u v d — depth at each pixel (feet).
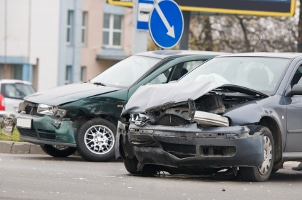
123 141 57.67
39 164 65.10
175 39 81.10
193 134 54.08
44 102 70.69
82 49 263.49
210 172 57.67
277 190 52.11
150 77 72.28
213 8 112.78
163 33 80.79
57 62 252.62
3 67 242.58
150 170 58.85
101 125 71.10
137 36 84.58
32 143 77.15
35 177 52.90
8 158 70.59
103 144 71.26
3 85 130.52
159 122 55.67
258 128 54.95
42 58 248.73
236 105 55.57
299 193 51.19
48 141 70.64
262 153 54.70
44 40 248.32
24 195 44.42
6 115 80.02
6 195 44.14
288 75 59.26
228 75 60.70
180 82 58.44
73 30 260.21
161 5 80.74
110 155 71.31
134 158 57.98
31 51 245.65
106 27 271.69
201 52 75.25
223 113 54.65
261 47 239.50
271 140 56.08
